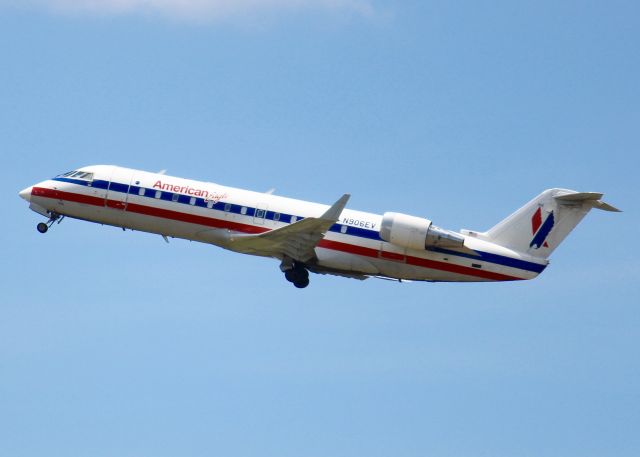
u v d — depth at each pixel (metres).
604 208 136.50
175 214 143.25
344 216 141.25
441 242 137.50
